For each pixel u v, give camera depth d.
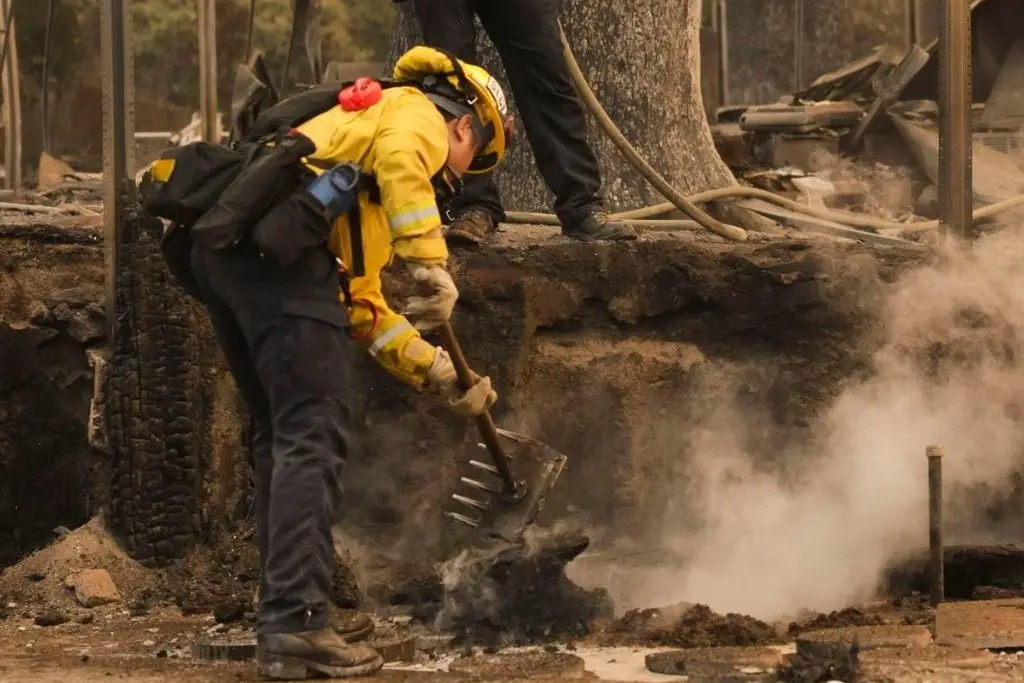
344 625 6.50
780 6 21.05
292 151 5.53
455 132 5.91
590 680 5.89
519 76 8.73
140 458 8.45
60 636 7.38
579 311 8.60
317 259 5.64
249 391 6.09
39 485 8.83
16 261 8.86
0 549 8.84
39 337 8.78
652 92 10.77
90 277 8.92
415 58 5.95
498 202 8.96
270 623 5.65
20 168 14.24
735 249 8.85
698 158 10.98
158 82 24.45
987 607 6.85
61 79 22.61
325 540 5.67
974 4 13.88
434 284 5.58
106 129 8.49
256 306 5.60
